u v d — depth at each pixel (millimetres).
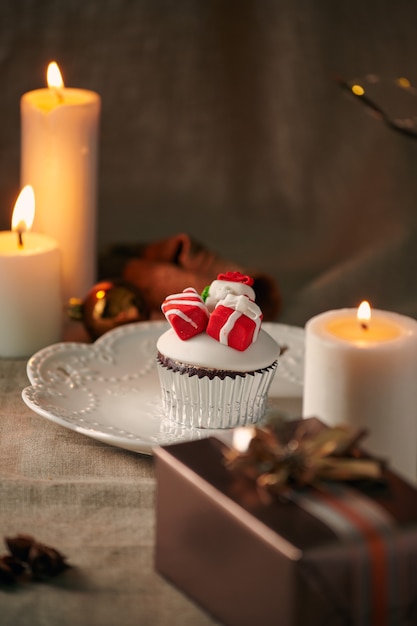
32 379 1038
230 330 976
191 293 992
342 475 798
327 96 1499
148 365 1091
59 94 1243
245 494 793
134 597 839
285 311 1335
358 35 1483
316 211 1504
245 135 1508
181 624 819
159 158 1507
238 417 1001
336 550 757
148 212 1498
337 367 906
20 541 864
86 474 964
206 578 814
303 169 1508
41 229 1238
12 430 1015
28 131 1223
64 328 1213
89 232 1254
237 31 1484
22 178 1247
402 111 1351
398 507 785
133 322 1146
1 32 1459
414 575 773
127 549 883
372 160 1507
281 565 758
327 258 1474
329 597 760
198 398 990
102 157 1503
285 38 1485
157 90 1493
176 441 975
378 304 1367
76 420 984
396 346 902
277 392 1061
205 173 1510
